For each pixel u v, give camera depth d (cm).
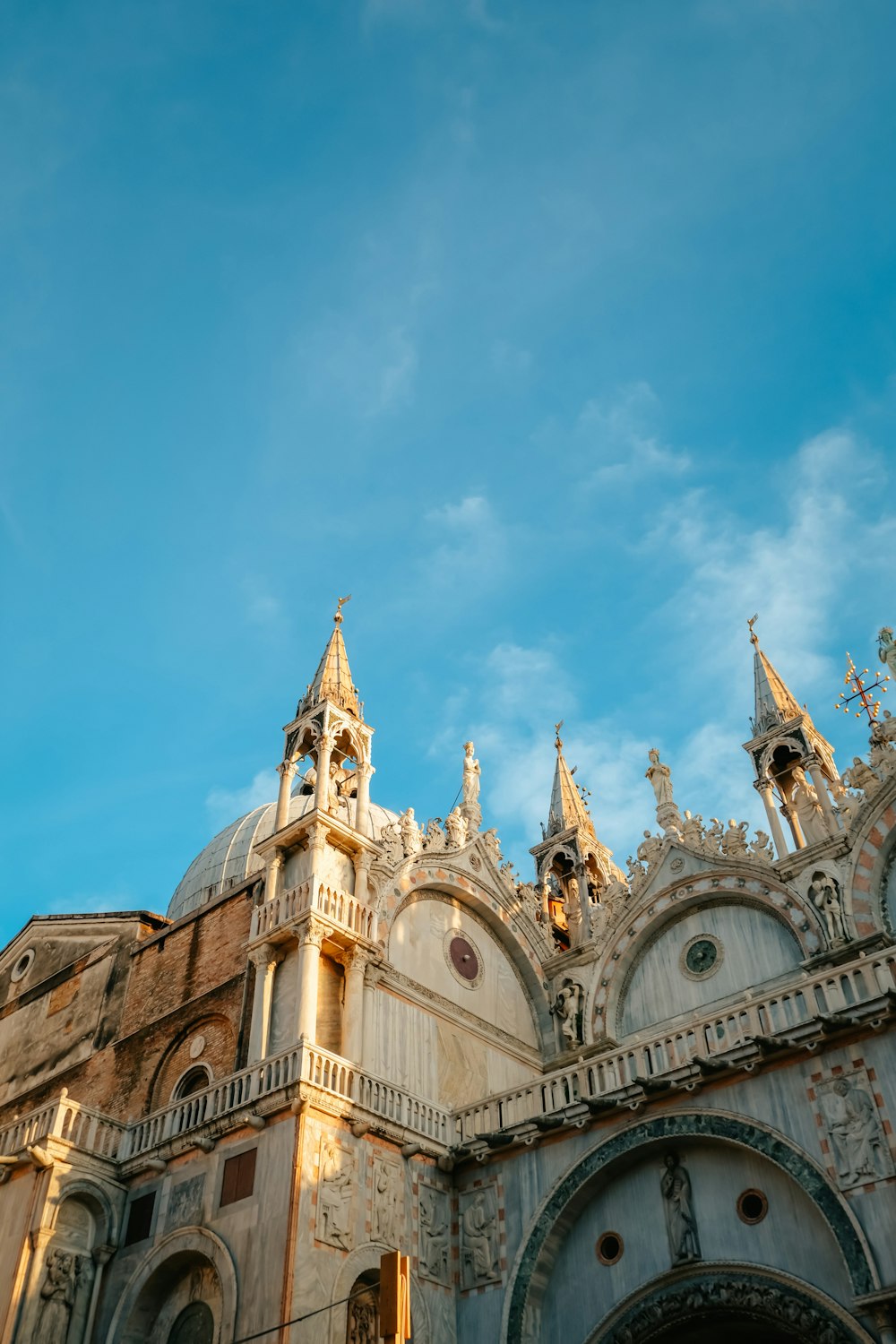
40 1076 3238
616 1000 3094
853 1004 1992
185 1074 2792
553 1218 2245
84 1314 2247
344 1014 2572
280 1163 2166
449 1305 2292
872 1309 1772
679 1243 2088
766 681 3334
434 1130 2495
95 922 3494
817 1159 1948
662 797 3328
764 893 2942
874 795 2825
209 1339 2125
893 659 2973
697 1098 2162
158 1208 2333
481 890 3200
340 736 3089
